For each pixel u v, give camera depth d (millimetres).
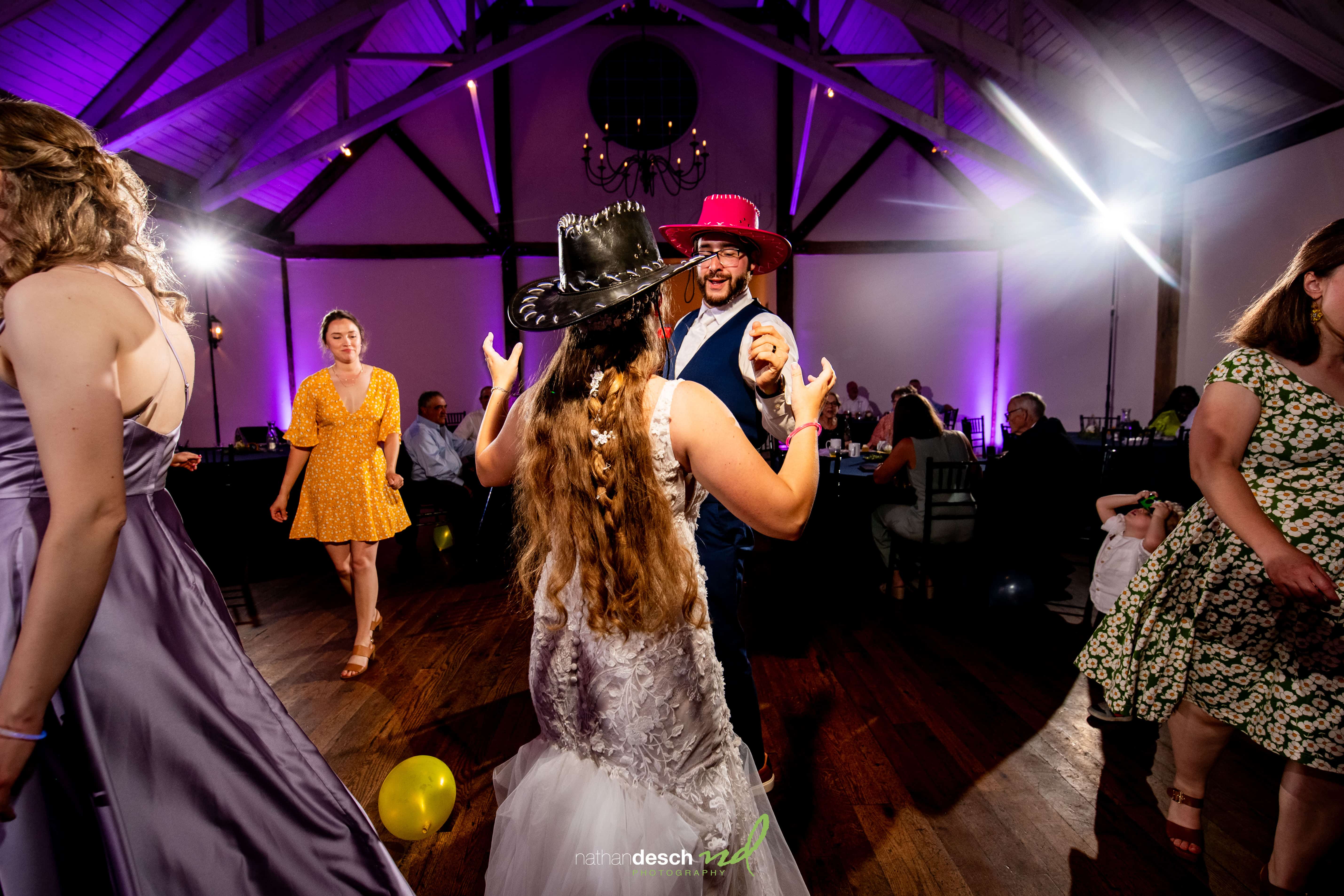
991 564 3672
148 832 845
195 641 889
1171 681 1511
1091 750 2184
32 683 729
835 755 2160
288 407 10414
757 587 4027
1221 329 7500
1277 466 1331
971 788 1978
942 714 2432
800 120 10477
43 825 794
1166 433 6316
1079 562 4527
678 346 1963
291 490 2756
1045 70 7180
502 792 1101
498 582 4223
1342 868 1602
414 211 10406
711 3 9406
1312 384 1298
